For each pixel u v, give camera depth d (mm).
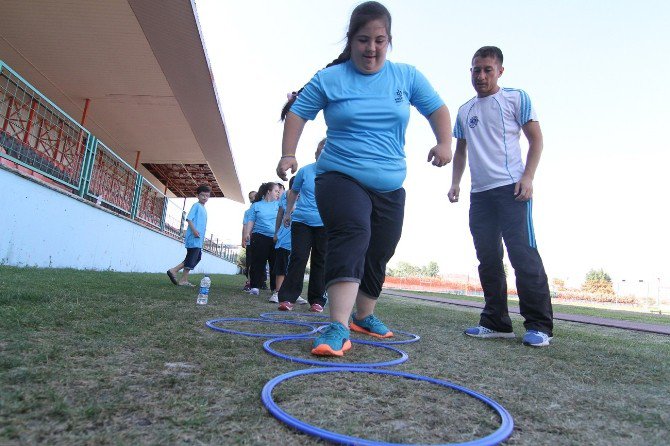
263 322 3215
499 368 2156
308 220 4789
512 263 3217
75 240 8031
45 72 11766
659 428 1353
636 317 9117
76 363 1563
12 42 10367
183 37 9344
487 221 3434
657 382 2031
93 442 970
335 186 2375
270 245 6840
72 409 1134
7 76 6043
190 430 1076
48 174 7059
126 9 9039
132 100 13438
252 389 1442
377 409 1354
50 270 6133
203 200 6875
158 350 1894
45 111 7125
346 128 2438
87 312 2662
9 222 6004
